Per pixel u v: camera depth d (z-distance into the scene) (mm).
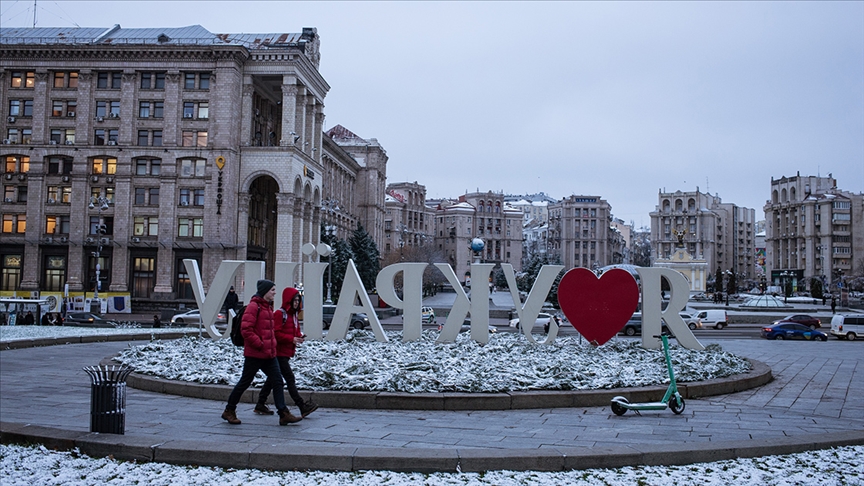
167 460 8125
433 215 163875
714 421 10828
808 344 31531
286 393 12016
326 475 7543
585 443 9180
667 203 171125
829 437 9102
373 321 18156
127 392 13617
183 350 16469
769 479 7414
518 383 12555
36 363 19328
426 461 7809
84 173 63844
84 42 66562
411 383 12352
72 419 10898
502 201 164750
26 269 64062
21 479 7375
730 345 29531
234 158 64188
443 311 58469
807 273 137125
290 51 65125
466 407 11750
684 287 17734
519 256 166250
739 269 196875
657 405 11062
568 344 17656
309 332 18297
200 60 63562
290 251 64750
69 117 64438
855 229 133500
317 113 77312
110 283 64250
